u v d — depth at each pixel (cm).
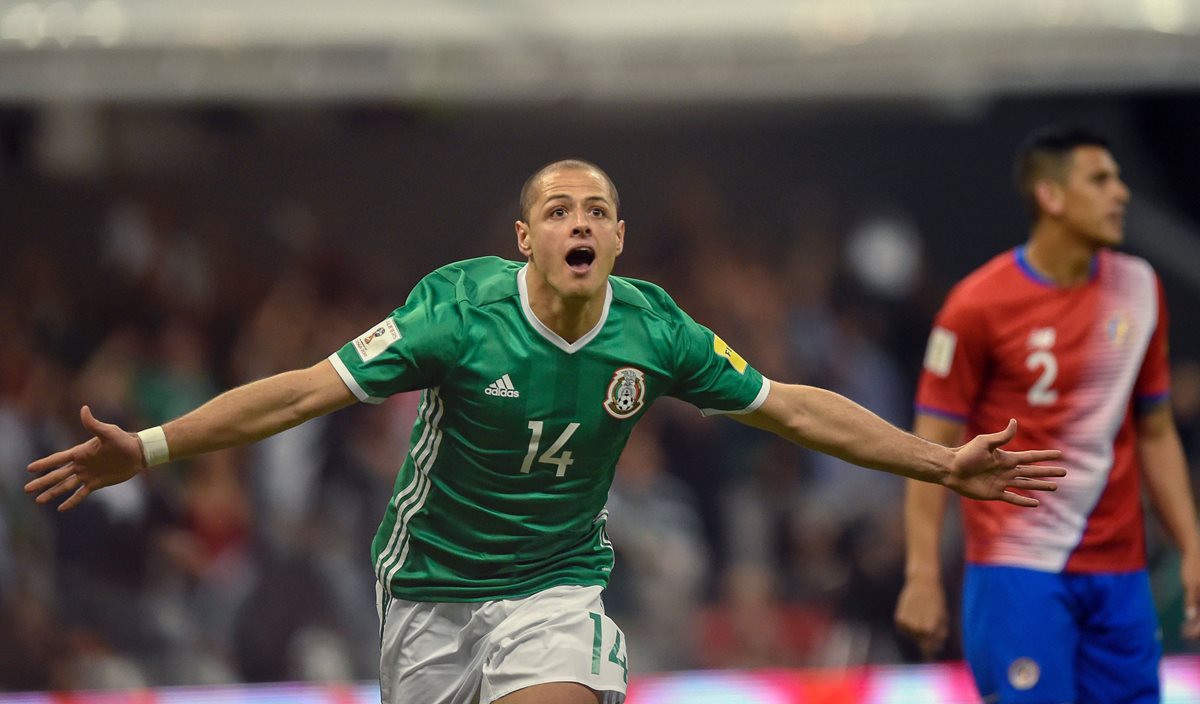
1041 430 1706
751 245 4444
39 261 4041
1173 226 4547
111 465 1235
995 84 3859
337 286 4122
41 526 2936
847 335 4150
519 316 1324
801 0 3691
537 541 1404
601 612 1420
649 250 4384
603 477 1401
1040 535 1689
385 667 1491
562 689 1341
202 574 3000
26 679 2814
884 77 3778
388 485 3228
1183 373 3588
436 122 4434
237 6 3556
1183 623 2619
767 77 3712
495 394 1321
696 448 3453
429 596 1432
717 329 4047
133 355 3591
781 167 4534
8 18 3459
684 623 3141
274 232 4331
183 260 4078
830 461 3522
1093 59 3703
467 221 4450
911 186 4566
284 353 3841
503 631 1397
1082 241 1702
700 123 4512
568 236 1275
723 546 3369
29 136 4253
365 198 4409
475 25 3612
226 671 2892
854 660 3022
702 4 3681
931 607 1705
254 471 3166
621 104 4288
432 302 1330
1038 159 1723
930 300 4334
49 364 3541
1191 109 4509
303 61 3581
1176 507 1744
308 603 2941
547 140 4475
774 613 3184
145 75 3519
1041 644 1670
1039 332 1702
